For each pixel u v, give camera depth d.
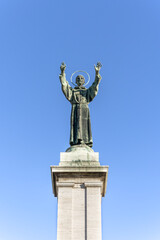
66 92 41.03
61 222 33.59
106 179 36.31
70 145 39.47
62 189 35.03
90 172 35.47
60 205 34.34
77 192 35.09
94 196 34.75
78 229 33.47
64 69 40.75
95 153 37.31
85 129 39.50
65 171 35.44
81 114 40.06
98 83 40.34
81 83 41.97
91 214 33.94
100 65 40.44
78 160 36.59
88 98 41.03
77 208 34.38
